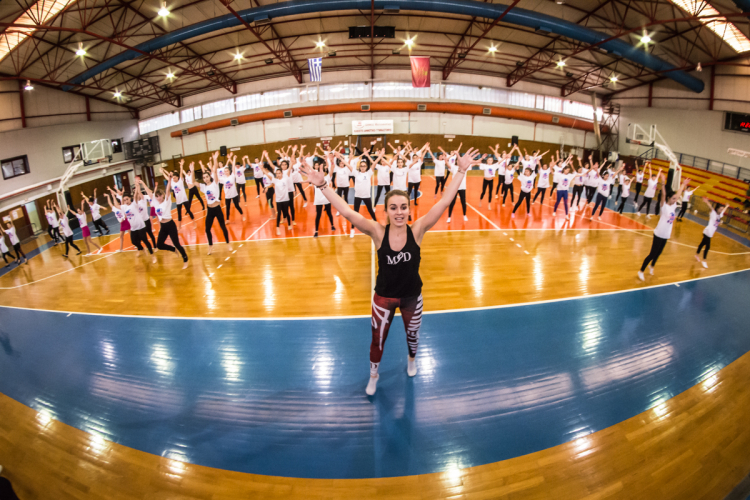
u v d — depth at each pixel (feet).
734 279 22.38
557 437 10.62
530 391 12.49
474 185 53.78
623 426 11.07
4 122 51.37
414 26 54.08
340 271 22.77
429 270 22.61
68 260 31.81
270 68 68.90
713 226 23.94
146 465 10.05
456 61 65.57
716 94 58.65
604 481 9.29
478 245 27.07
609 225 33.40
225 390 12.92
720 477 9.44
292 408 11.91
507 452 10.13
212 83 72.69
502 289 20.13
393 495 8.94
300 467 9.76
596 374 13.41
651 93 70.03
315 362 14.20
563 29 45.73
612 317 17.43
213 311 18.72
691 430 10.98
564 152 79.41
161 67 60.29
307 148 76.43
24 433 11.61
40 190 54.39
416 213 35.55
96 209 39.65
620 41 48.83
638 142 65.36
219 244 29.27
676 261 25.22
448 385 12.78
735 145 56.29
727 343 15.61
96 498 9.18
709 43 48.65
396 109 72.59
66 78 54.54
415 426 11.05
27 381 14.37
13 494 8.45
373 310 10.34
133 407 12.41
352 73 71.87
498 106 73.92
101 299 21.48
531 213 36.63
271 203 36.22
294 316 17.71
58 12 36.99
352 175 30.07
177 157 80.28
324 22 52.03
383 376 13.28
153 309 19.51
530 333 15.96
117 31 45.52
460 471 9.57
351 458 10.00
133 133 79.15
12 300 23.03
